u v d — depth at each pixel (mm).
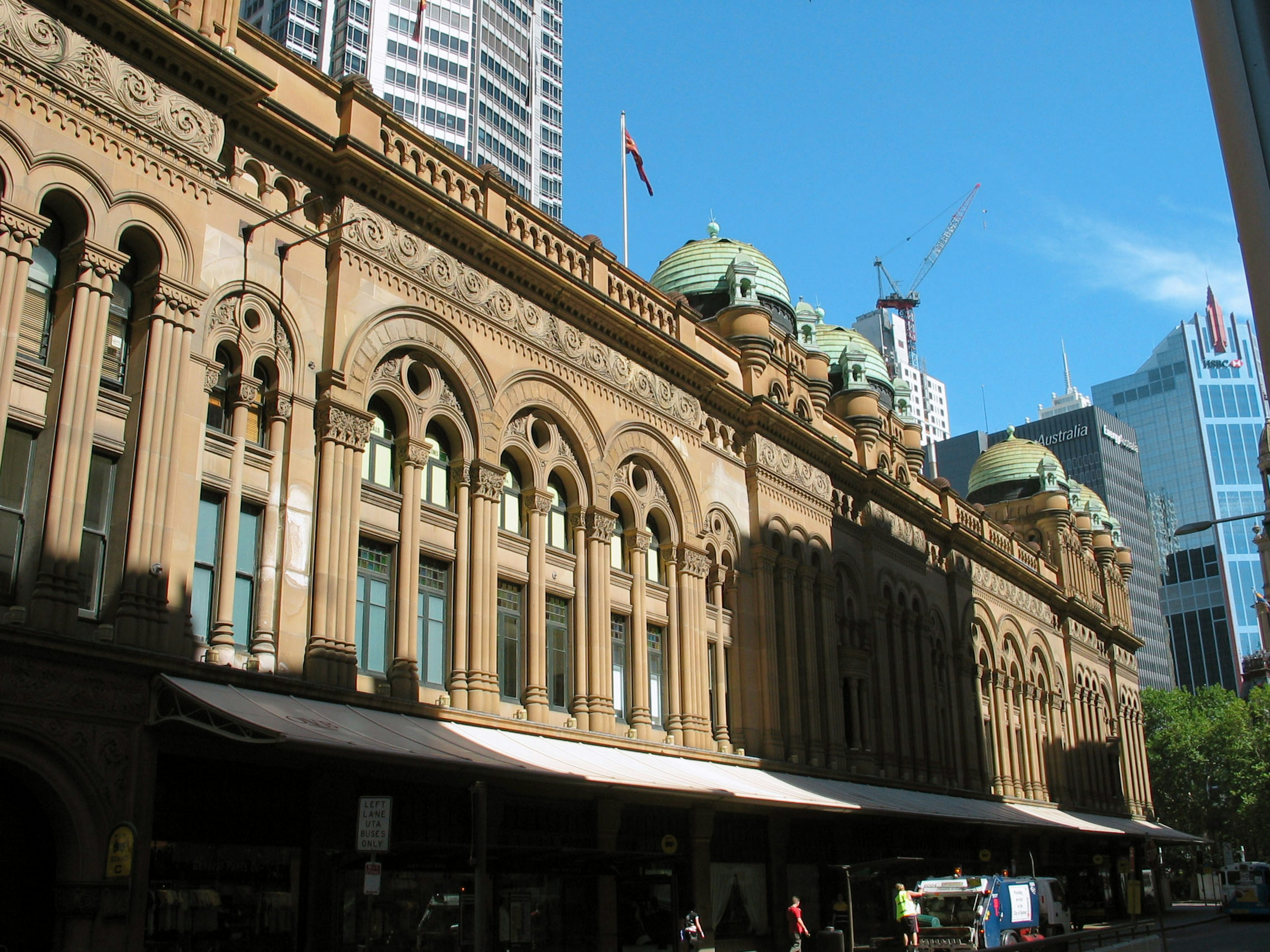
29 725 16656
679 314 35594
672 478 33469
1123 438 189375
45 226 18484
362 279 24359
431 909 22734
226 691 19203
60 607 17453
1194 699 105750
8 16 18391
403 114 99938
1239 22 4852
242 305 21906
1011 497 71875
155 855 18375
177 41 20719
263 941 19656
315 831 20688
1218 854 92500
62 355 18531
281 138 23281
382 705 22500
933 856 44031
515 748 23734
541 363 29031
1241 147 4746
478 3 109812
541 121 117312
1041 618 61688
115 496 19266
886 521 45938
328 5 98500
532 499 28172
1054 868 55438
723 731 33625
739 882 32031
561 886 25969
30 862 17266
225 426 21516
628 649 31062
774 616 37094
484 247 27438
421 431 25266
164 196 20484
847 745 39906
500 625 26844
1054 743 59719
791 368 41438
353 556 22906
